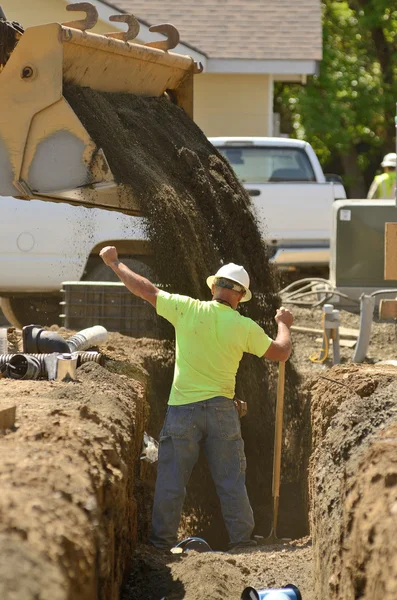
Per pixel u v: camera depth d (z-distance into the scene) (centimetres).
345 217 3228
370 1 6794
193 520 2205
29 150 1858
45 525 920
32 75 1836
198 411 1791
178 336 1806
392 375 1819
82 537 966
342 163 7312
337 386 1803
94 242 3100
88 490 1063
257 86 4784
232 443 1819
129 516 1517
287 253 3766
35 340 2025
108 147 1911
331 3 7038
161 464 1814
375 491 1045
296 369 2536
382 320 3198
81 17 4531
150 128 2128
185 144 2195
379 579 897
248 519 1833
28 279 3117
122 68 2078
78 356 2012
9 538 861
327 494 1309
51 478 1052
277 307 2328
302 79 5028
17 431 1257
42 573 819
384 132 6962
